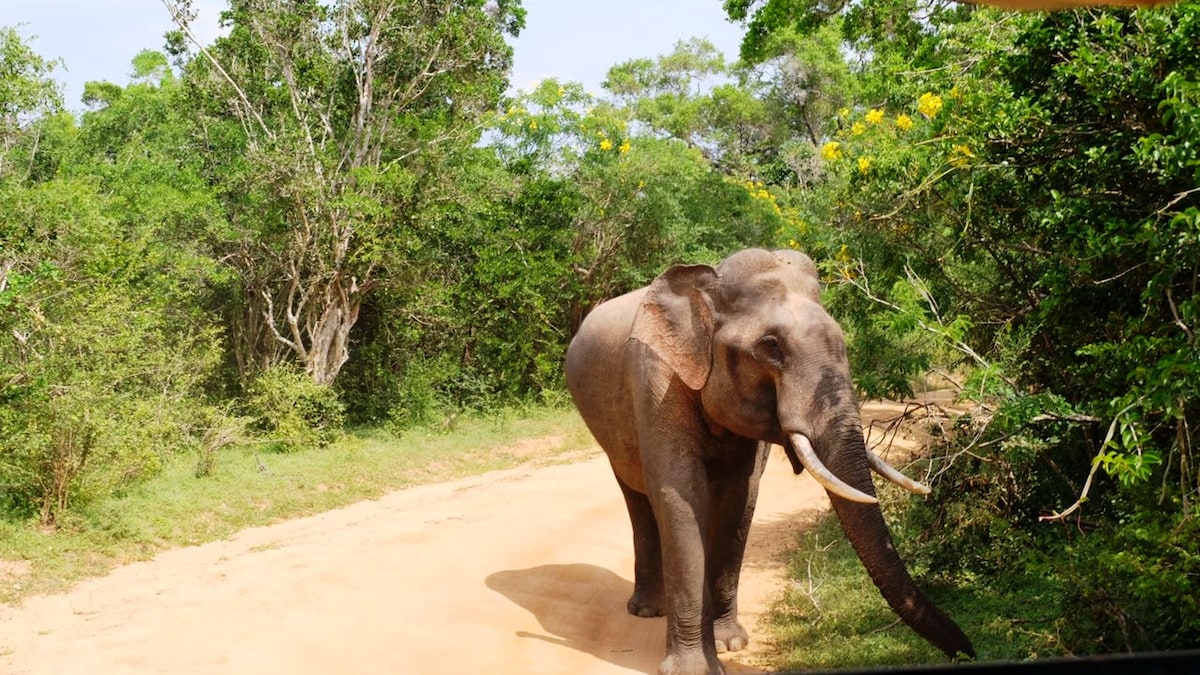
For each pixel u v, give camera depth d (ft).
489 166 72.59
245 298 66.03
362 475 49.75
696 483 21.43
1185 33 17.57
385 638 24.04
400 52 63.72
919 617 17.80
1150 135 16.42
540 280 71.67
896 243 29.14
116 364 41.93
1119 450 18.69
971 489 25.61
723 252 85.40
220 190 61.72
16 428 37.11
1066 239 20.92
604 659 22.98
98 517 37.40
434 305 67.15
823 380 19.20
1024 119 20.42
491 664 22.49
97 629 26.30
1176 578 15.46
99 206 46.29
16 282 37.09
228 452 51.44
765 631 25.17
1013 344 23.47
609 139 84.48
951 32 25.76
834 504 18.76
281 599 27.45
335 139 64.90
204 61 62.59
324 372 62.49
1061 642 18.72
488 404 69.77
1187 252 16.02
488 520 38.09
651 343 21.66
